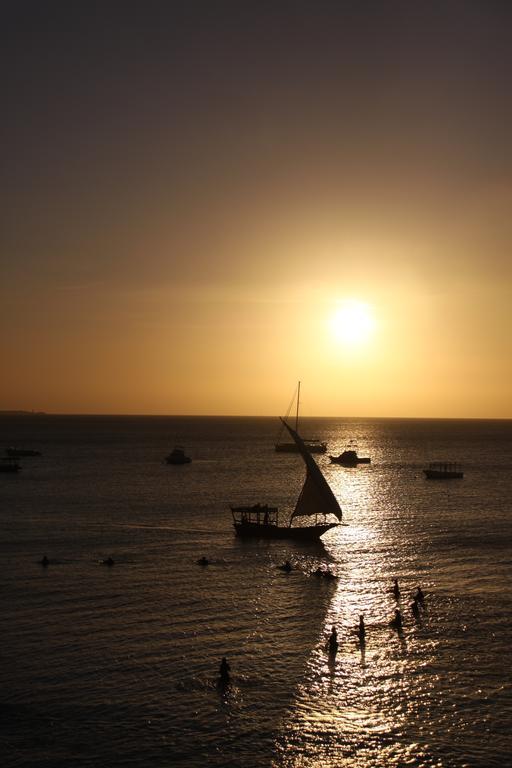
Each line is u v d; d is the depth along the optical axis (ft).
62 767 103.45
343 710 120.88
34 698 123.44
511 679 132.98
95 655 142.31
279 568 217.15
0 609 171.94
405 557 233.76
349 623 163.94
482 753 108.47
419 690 128.36
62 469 563.07
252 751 108.58
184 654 143.64
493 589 192.24
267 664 139.03
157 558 230.89
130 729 113.80
